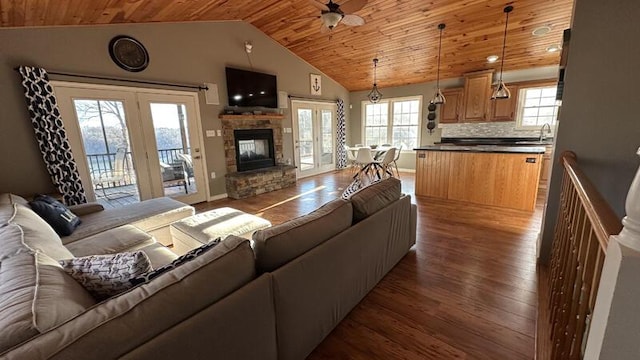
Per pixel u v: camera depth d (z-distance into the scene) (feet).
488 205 13.61
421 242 9.55
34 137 10.56
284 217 12.96
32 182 10.65
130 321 2.55
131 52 12.51
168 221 9.64
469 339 5.34
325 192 17.38
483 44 15.71
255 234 4.29
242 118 16.92
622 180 6.35
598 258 2.49
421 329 5.63
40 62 10.39
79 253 6.49
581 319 3.01
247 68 17.20
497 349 5.10
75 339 2.24
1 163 10.03
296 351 4.53
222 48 15.85
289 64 19.83
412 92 22.89
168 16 12.88
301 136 21.79
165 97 13.87
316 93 22.34
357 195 6.44
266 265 4.12
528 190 12.62
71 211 9.03
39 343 2.16
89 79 11.51
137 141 13.20
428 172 15.38
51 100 10.50
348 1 9.30
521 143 17.84
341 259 5.32
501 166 13.11
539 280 7.15
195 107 15.06
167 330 2.75
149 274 3.53
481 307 6.21
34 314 2.47
